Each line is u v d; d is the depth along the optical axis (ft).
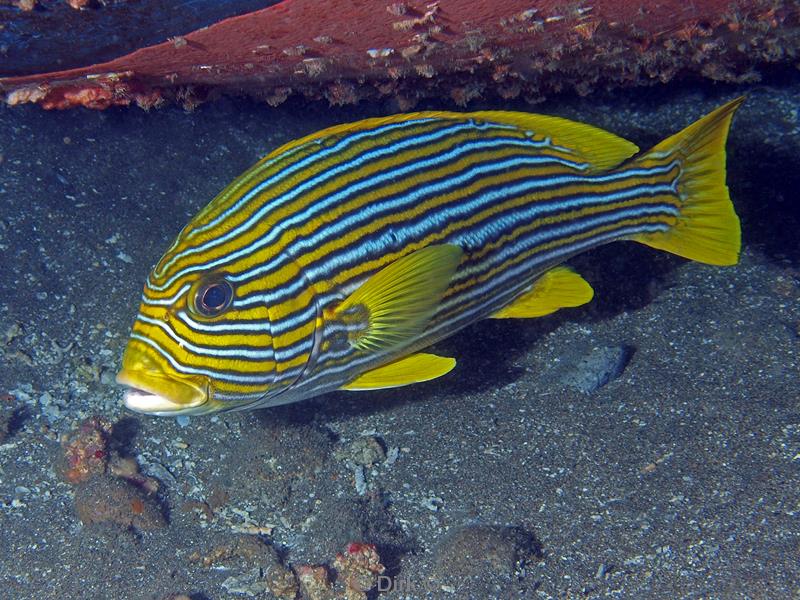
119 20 3.14
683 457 3.31
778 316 3.63
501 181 3.02
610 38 3.34
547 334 3.72
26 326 3.66
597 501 3.26
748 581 3.02
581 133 3.09
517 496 3.32
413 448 3.47
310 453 3.43
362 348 2.96
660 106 5.01
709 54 3.49
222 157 4.80
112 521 3.32
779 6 3.22
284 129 5.07
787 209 4.14
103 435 3.43
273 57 3.32
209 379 2.83
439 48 3.29
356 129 2.92
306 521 3.35
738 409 3.39
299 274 2.86
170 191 4.48
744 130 4.66
